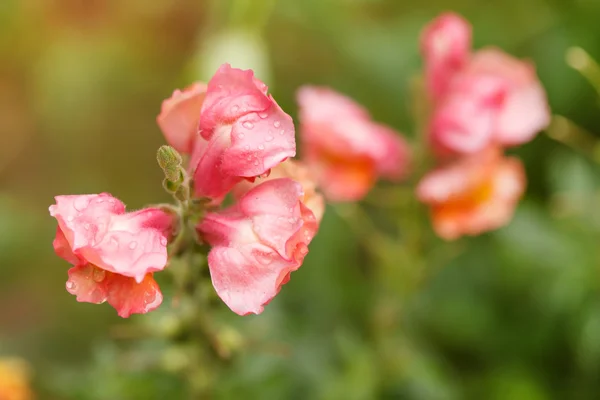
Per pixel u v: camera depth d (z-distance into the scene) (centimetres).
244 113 43
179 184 44
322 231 66
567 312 62
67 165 75
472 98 54
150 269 42
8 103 78
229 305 43
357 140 55
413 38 75
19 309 72
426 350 65
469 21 77
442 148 55
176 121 45
